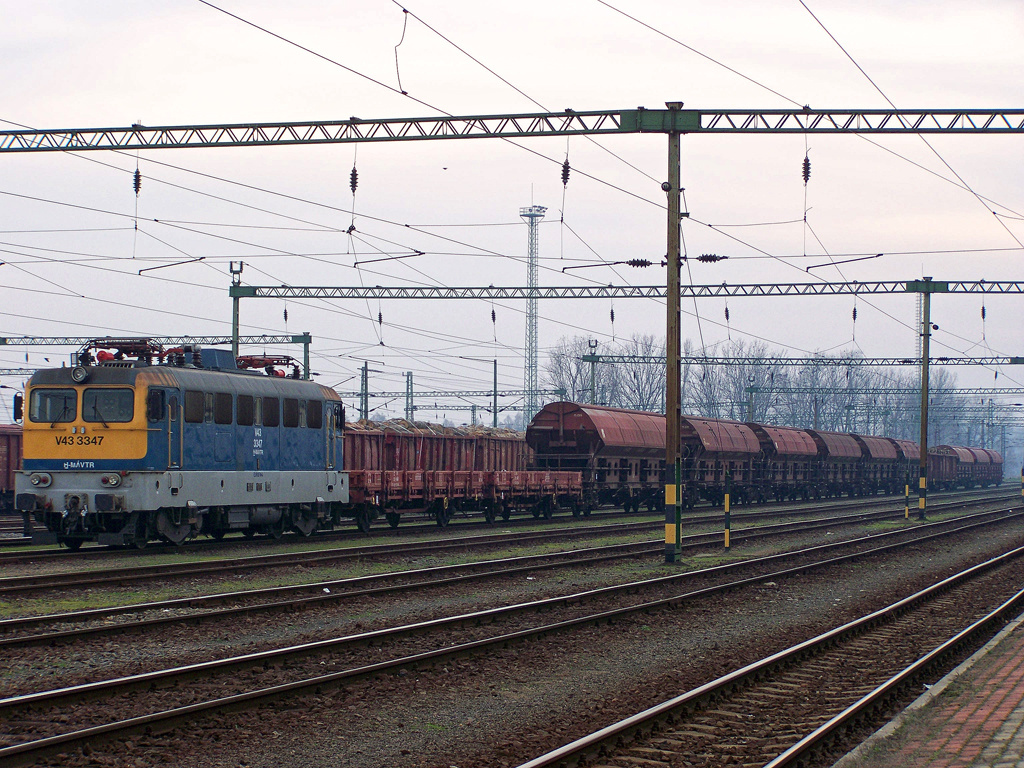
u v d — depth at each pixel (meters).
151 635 15.16
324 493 32.28
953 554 32.38
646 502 55.78
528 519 47.38
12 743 9.51
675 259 27.14
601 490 50.16
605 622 17.30
